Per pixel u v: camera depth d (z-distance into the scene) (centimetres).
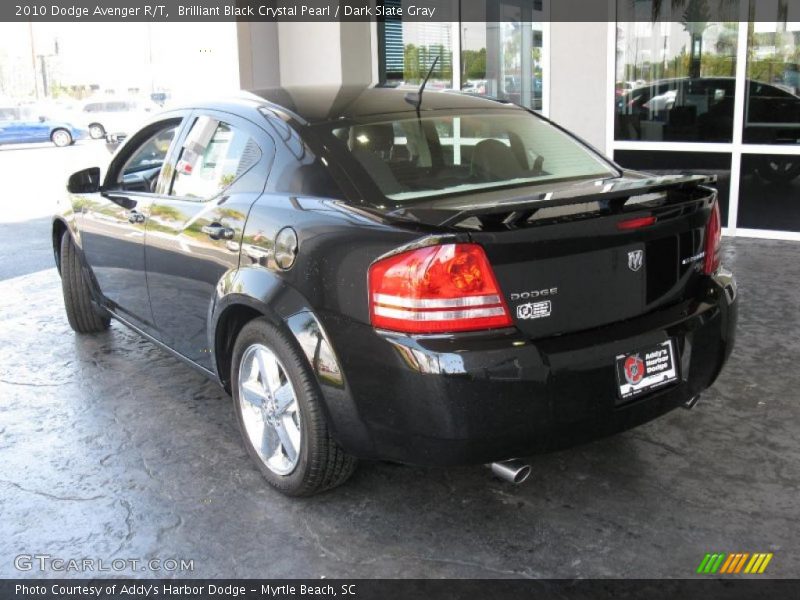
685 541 265
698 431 342
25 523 290
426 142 307
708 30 676
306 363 269
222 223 314
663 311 276
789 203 675
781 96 659
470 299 236
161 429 366
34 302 588
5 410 390
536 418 242
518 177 306
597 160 337
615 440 337
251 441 314
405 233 242
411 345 237
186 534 280
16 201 1145
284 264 277
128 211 392
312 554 266
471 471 316
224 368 332
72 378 432
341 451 281
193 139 362
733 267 602
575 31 723
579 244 250
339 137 298
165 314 376
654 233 269
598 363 249
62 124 2067
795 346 436
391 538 274
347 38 841
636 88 717
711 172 702
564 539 269
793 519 276
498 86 807
